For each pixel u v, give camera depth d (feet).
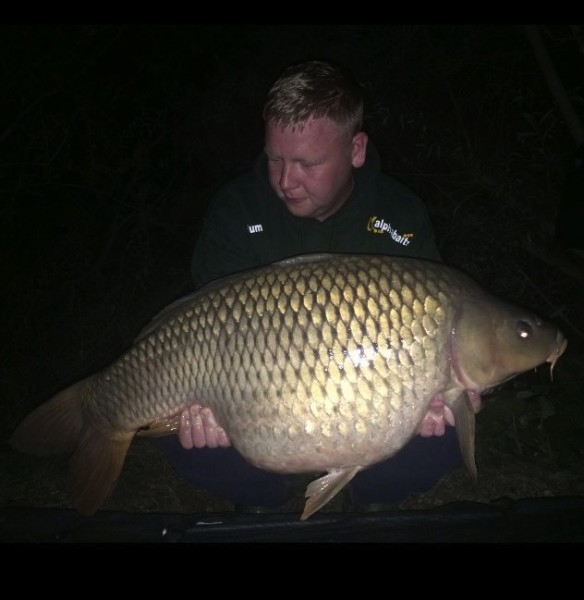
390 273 2.67
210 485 3.49
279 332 2.66
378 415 2.64
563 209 4.35
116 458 3.02
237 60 8.20
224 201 3.52
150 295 6.70
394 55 6.67
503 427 4.80
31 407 5.33
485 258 5.80
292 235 3.45
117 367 2.92
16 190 6.77
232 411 2.75
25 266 6.62
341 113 2.95
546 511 2.99
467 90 6.92
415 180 6.80
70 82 7.63
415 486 3.47
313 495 2.75
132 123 7.36
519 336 2.71
